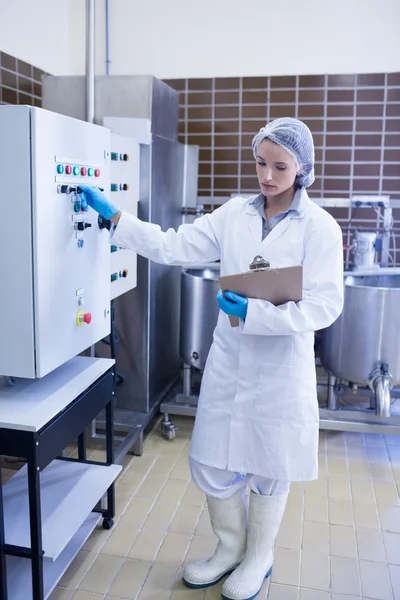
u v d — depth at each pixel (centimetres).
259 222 159
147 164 254
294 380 155
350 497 229
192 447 168
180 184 315
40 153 139
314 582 179
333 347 264
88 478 187
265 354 156
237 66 328
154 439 278
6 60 276
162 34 332
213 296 265
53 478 187
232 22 324
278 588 176
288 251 154
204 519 211
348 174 330
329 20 315
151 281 271
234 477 168
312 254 152
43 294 146
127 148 232
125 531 203
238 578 168
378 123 321
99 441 260
